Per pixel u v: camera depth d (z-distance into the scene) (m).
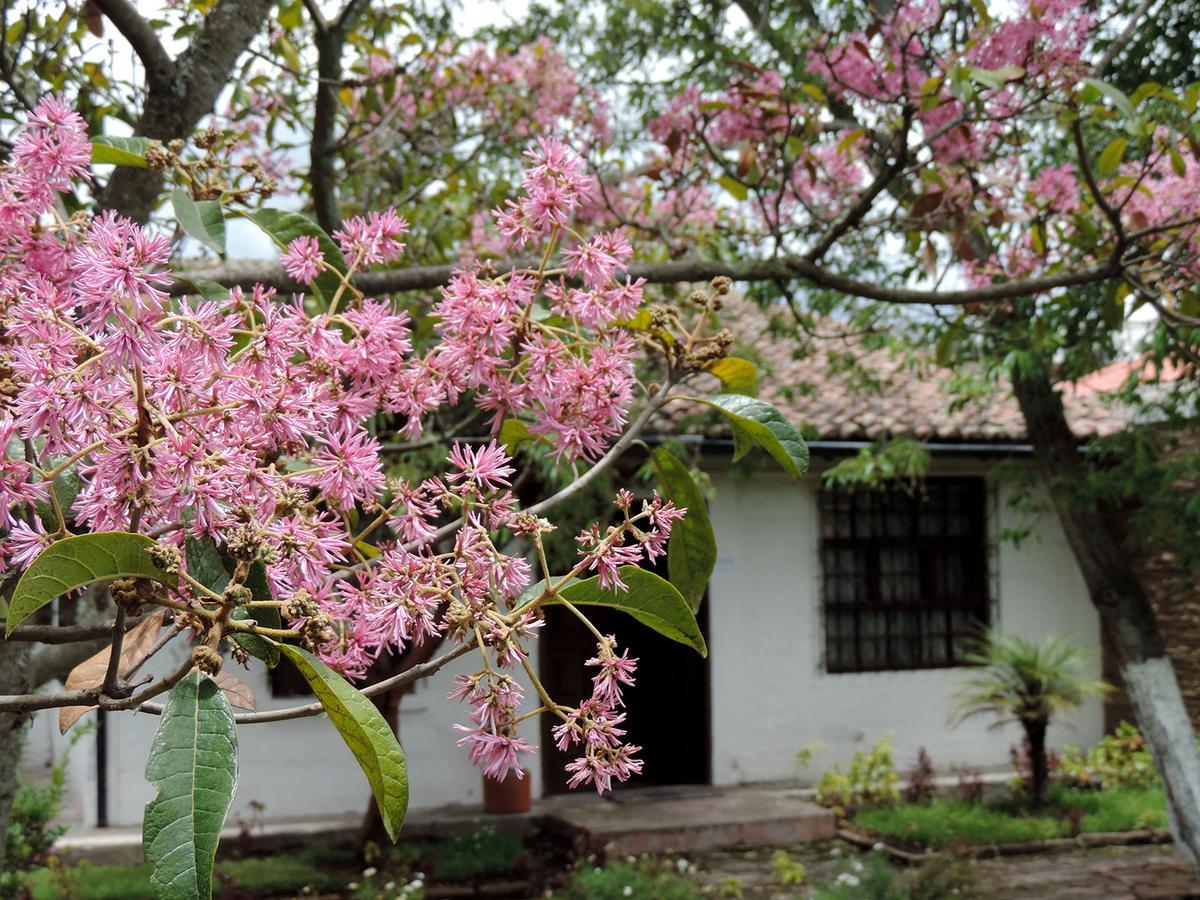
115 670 0.97
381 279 2.89
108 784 8.97
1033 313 5.06
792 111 4.33
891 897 7.12
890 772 10.32
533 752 1.06
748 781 10.84
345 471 1.07
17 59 2.81
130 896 7.18
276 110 4.38
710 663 10.80
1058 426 7.74
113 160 1.63
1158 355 5.72
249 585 1.05
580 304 1.33
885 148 4.73
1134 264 3.66
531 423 1.47
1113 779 10.97
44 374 0.95
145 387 0.98
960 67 3.43
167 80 2.49
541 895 7.79
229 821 9.33
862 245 5.32
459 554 1.07
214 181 1.56
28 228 1.16
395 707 8.06
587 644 10.59
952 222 4.40
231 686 1.40
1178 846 7.24
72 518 1.17
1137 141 3.65
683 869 8.15
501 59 5.42
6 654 2.17
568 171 1.30
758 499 11.09
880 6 5.44
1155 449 7.36
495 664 1.13
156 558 0.93
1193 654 11.28
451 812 9.58
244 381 1.02
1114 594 7.48
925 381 10.41
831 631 11.30
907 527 11.62
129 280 0.94
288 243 1.55
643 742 11.07
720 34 7.17
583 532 1.18
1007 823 9.38
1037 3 3.55
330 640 1.00
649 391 1.63
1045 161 5.57
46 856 7.60
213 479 0.96
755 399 1.62
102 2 2.38
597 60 7.18
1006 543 11.75
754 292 5.78
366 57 4.85
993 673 10.49
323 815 9.56
